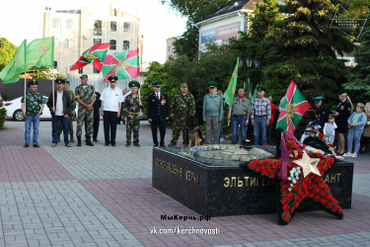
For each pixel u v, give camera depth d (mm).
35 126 11969
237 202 5324
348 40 17000
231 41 21266
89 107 12445
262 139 11992
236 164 5422
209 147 6738
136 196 6348
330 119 11812
